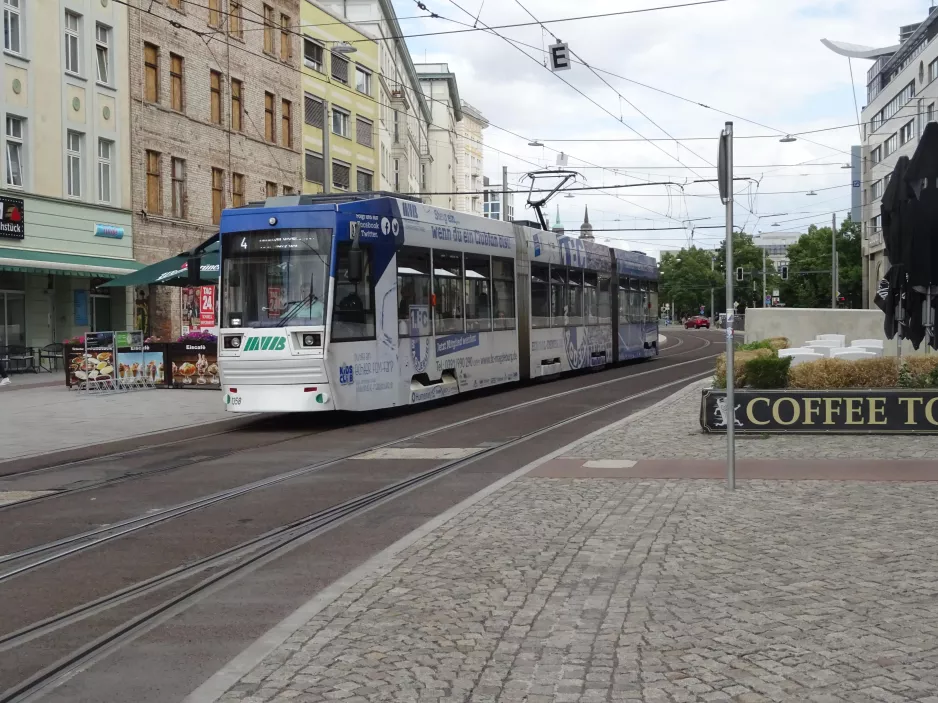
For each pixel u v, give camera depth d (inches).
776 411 567.5
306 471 497.0
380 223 721.6
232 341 675.4
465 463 510.9
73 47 1323.8
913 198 598.2
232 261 685.3
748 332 1298.0
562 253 1117.7
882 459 479.8
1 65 1192.2
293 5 1889.8
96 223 1348.4
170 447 608.1
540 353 1043.9
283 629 235.1
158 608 263.6
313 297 668.1
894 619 229.0
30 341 1301.7
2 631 247.8
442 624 235.9
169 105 1508.4
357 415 784.3
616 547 310.2
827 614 234.5
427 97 4013.3
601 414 740.7
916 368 603.5
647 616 238.2
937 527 327.3
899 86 3021.7
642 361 1523.1
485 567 288.7
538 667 205.8
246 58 1718.8
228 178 1667.1
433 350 796.6
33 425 738.8
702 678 196.1
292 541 341.7
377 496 422.0
